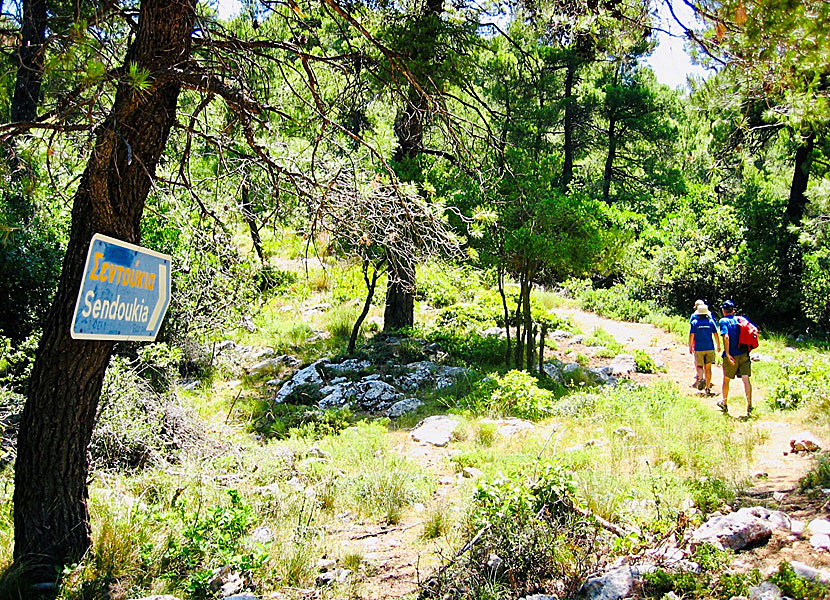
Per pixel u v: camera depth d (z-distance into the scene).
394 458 7.32
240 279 7.32
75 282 4.24
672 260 21.92
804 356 13.45
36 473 4.27
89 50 3.32
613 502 5.23
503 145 6.57
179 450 7.64
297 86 6.74
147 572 4.35
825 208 17.34
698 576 3.96
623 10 5.71
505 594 4.05
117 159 4.23
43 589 4.03
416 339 15.02
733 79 4.73
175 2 4.30
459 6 7.98
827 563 3.98
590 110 32.22
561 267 13.12
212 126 5.83
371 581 4.52
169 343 12.43
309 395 11.75
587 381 13.21
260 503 5.84
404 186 5.54
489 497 4.84
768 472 6.18
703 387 12.11
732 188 27.39
